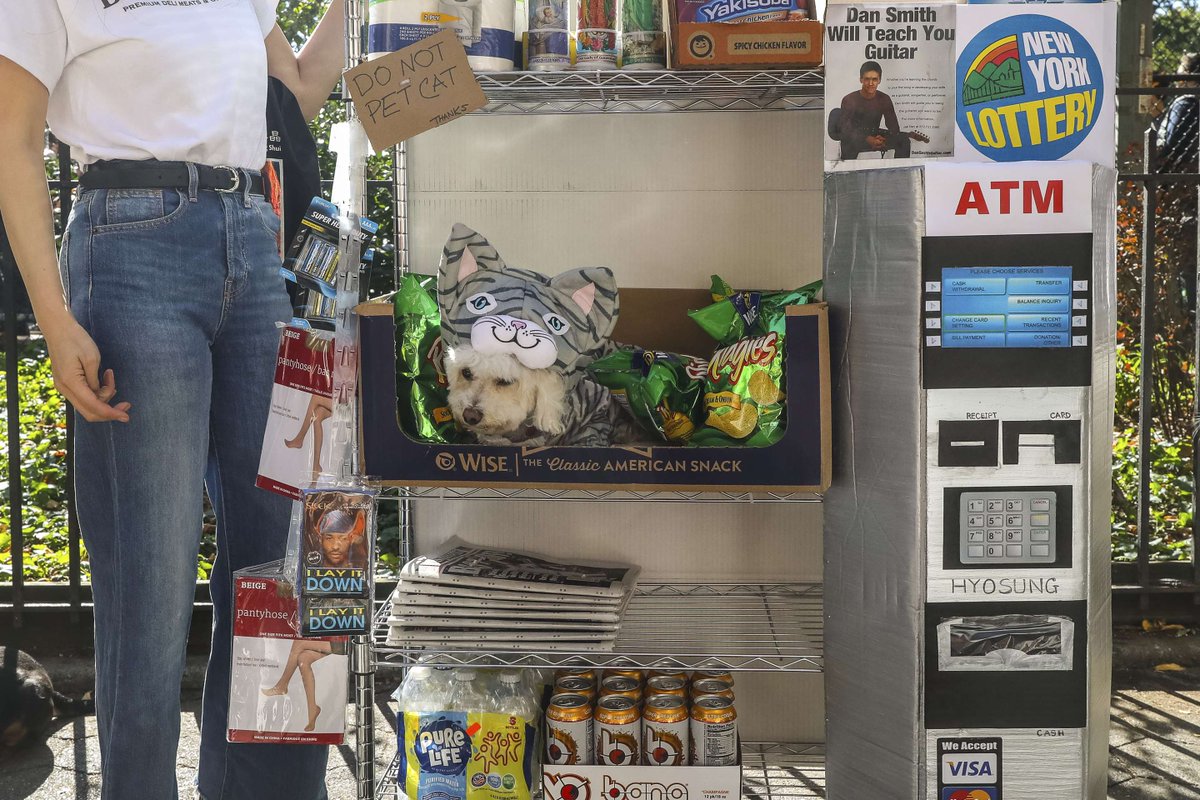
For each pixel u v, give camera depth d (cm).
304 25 405
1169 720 258
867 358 159
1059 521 154
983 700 157
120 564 158
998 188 149
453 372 161
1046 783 158
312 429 162
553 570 196
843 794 169
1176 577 312
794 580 217
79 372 148
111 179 155
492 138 210
